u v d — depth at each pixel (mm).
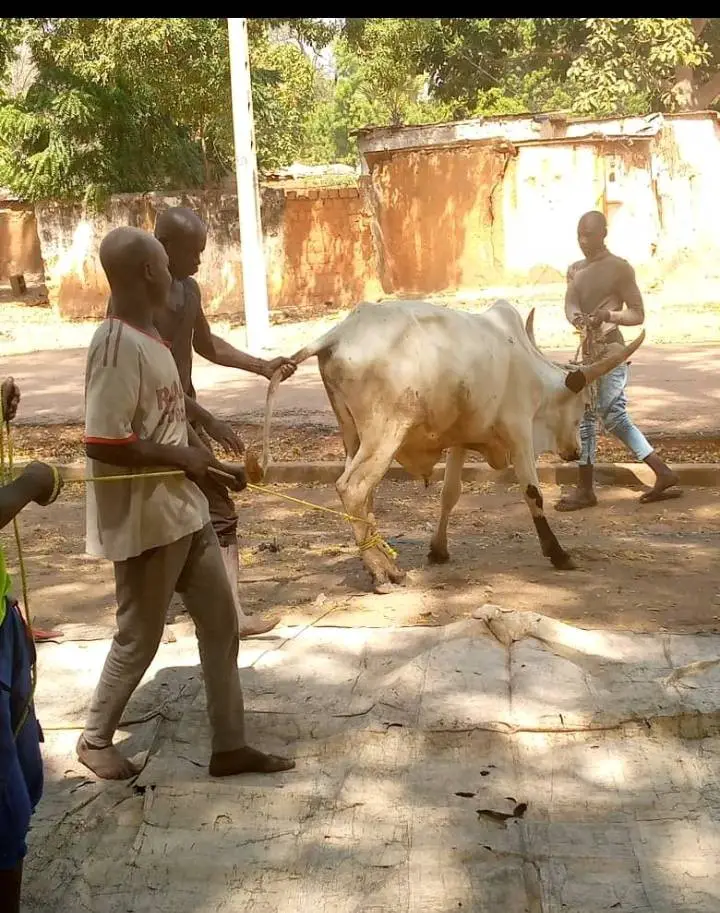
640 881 3334
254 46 25812
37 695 4648
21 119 22297
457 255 23344
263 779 3898
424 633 5062
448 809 3686
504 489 8781
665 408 11195
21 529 7949
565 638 4832
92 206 22500
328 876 3406
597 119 22703
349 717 4246
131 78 22953
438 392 5707
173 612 5766
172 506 3693
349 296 23875
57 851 3568
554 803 3732
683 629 5215
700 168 23125
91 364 3598
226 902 3326
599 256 8094
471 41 28594
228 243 23016
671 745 4051
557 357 14906
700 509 8016
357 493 5785
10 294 29953
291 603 5898
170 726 4254
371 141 23797
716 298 21922
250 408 12102
